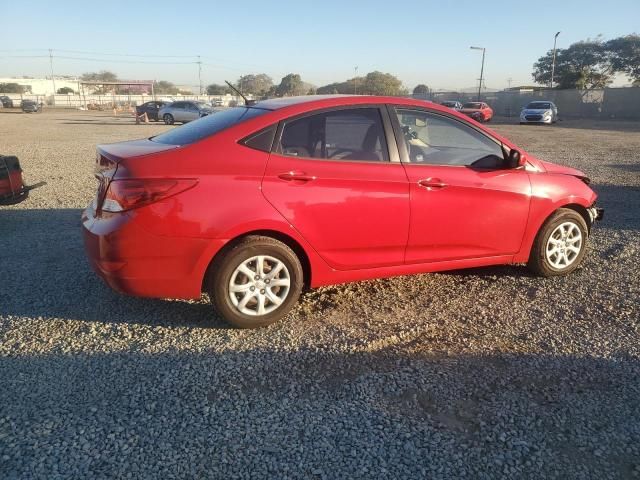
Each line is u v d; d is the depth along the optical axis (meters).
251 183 3.75
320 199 3.93
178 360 3.52
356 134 4.16
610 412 3.03
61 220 7.15
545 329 4.05
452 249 4.54
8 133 23.41
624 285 4.95
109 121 36.31
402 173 4.20
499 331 4.02
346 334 3.94
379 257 4.27
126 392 3.15
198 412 2.97
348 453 2.66
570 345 3.80
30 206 8.01
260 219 3.76
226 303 3.83
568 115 47.16
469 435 2.82
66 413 2.94
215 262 3.78
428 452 2.68
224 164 3.74
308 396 3.14
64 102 75.94
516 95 51.62
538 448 2.72
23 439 2.71
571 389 3.25
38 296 4.54
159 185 3.58
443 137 4.49
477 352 3.69
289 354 3.62
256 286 3.90
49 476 2.46
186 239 3.65
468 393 3.19
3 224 6.91
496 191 4.57
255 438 2.77
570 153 16.03
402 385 3.27
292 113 3.99
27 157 14.27
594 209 5.35
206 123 4.22
